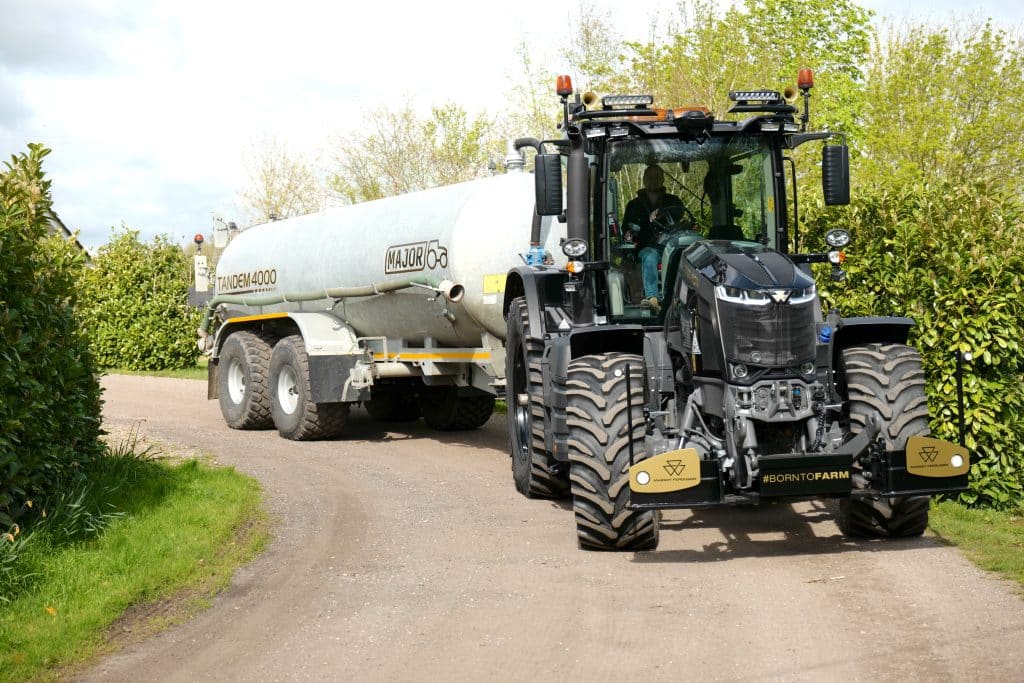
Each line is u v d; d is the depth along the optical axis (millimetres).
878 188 9086
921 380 6984
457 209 11133
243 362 13875
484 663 5121
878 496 6570
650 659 5070
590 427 6895
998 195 8234
